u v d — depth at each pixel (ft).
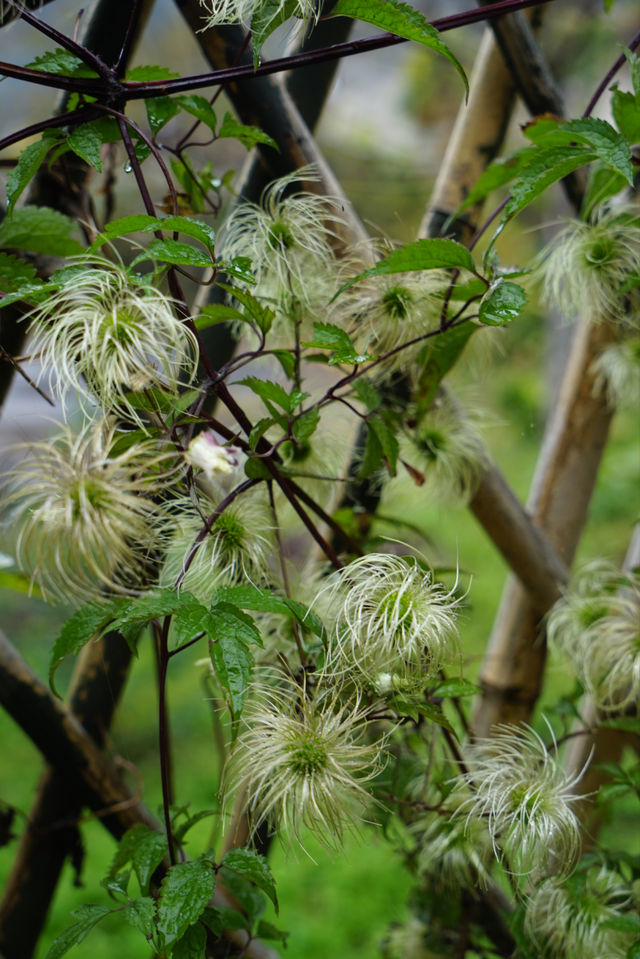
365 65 20.51
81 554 2.91
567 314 3.65
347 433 3.74
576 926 3.37
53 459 2.92
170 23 14.49
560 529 3.93
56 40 3.14
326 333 3.21
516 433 18.65
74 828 3.74
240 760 3.09
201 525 3.25
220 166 10.39
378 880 9.09
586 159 3.15
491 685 3.95
